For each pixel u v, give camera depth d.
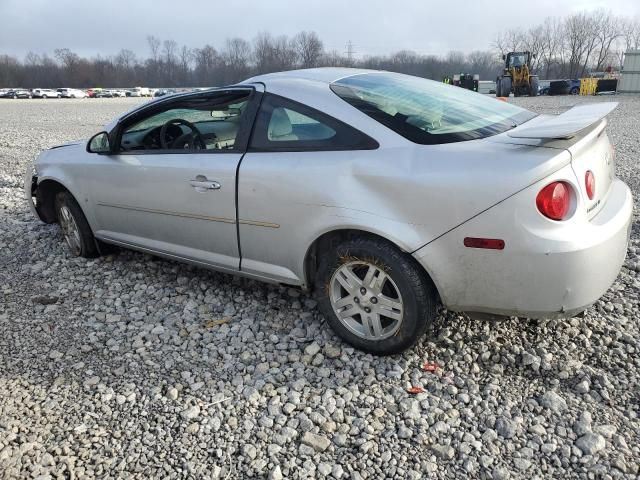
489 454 2.39
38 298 3.97
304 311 3.71
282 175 3.12
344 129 3.03
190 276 4.34
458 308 2.84
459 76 42.34
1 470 2.37
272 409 2.73
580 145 2.64
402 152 2.84
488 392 2.78
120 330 3.56
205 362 3.18
